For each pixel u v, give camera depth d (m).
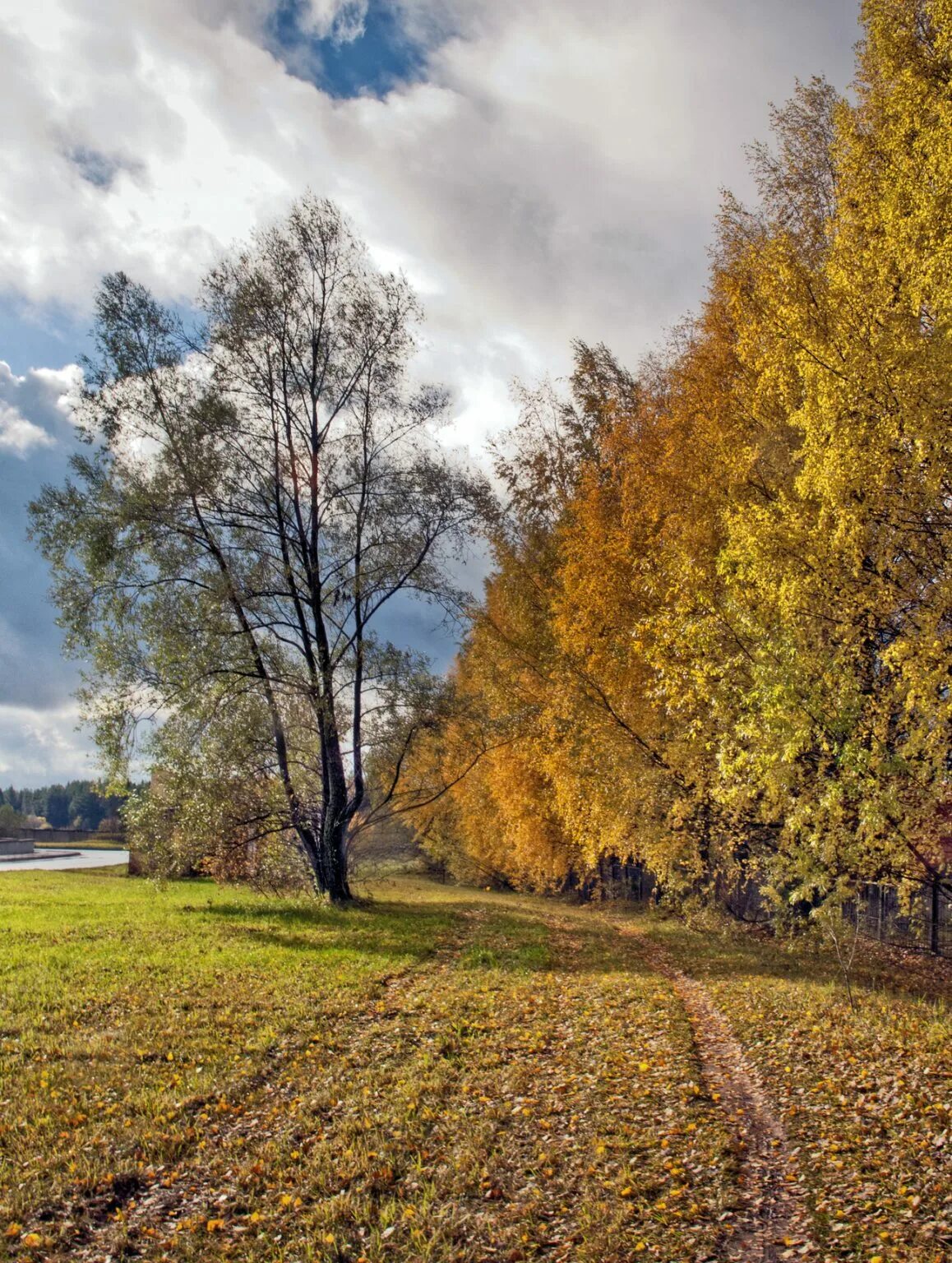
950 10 9.32
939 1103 7.12
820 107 15.95
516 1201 6.06
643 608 17.34
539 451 26.59
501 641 26.02
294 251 22.83
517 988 12.99
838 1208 5.72
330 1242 5.44
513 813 28.69
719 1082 8.57
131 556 20.84
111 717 20.55
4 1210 5.68
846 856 10.38
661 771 17.09
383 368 23.75
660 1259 5.25
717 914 18.88
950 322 8.48
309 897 22.91
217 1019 10.33
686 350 18.58
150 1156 6.66
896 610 10.30
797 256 14.25
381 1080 8.47
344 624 24.14
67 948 14.47
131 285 21.30
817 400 9.89
